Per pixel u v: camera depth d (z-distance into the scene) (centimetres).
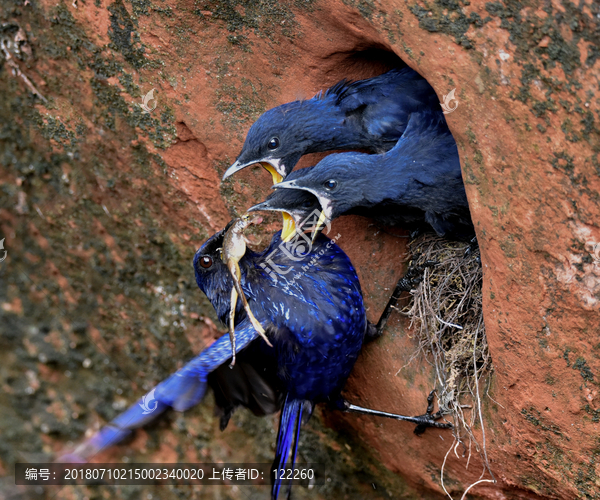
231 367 457
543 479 439
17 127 616
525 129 350
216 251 482
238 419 678
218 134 512
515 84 345
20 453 814
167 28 488
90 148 590
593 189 340
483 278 406
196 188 552
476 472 481
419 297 480
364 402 525
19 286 746
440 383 471
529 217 365
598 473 404
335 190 449
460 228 457
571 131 337
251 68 486
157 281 647
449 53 364
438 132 443
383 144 474
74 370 771
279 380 486
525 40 336
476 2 345
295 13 442
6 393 808
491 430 446
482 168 375
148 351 703
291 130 467
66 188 634
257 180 520
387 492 592
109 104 549
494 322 404
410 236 504
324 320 457
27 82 580
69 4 516
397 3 374
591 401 385
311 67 472
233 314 436
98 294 696
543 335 386
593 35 317
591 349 371
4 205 679
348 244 518
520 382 410
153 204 592
